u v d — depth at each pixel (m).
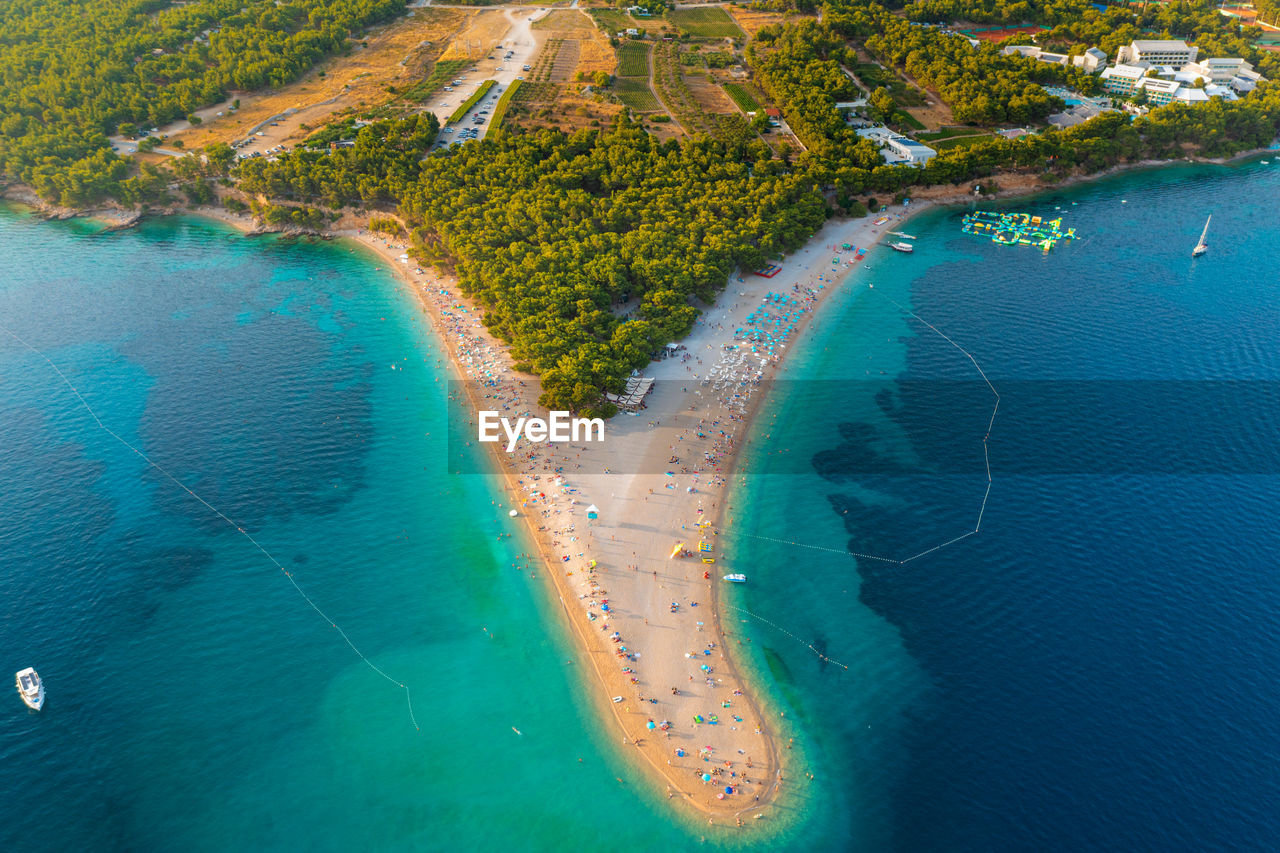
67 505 159.88
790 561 149.25
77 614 139.12
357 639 136.25
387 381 194.75
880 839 110.06
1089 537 151.62
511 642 135.62
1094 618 136.88
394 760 119.69
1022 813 111.81
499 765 119.06
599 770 118.38
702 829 111.69
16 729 122.50
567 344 187.12
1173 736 119.44
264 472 168.38
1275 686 125.00
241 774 117.81
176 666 131.50
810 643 135.12
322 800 115.00
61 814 112.94
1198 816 110.25
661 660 132.38
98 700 126.50
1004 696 126.12
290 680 129.88
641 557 149.38
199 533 154.75
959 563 147.88
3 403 186.00
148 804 114.31
